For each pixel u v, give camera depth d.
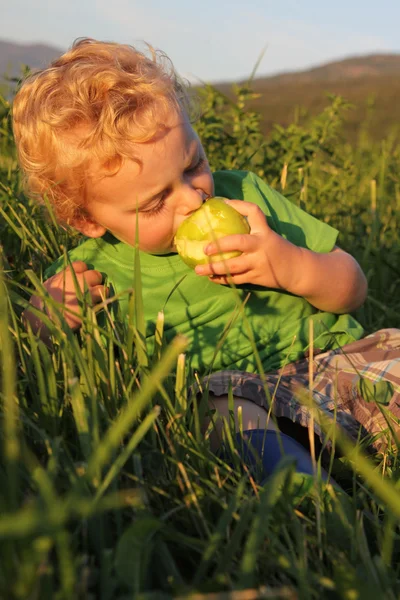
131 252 2.43
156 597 1.08
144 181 2.06
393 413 2.14
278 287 2.29
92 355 1.74
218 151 3.97
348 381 2.25
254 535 1.05
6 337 1.39
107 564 1.14
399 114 14.46
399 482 1.74
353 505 1.56
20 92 2.29
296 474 1.65
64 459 1.44
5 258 2.51
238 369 2.37
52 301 1.61
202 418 1.83
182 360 1.76
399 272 3.47
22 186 2.86
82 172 2.11
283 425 2.12
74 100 2.09
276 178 4.03
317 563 1.35
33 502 1.03
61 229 2.75
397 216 4.29
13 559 1.03
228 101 4.11
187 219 2.13
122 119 2.03
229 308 2.42
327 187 4.29
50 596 1.03
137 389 1.80
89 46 2.39
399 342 2.43
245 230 2.16
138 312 1.71
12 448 1.03
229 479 1.68
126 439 1.63
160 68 2.34
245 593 1.02
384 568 1.26
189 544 1.33
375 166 5.57
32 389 1.76
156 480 1.55
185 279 2.40
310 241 2.62
